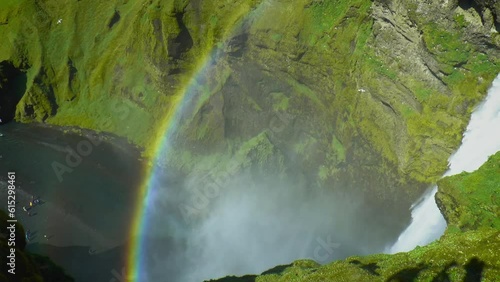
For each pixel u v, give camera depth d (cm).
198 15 7738
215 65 7662
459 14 5250
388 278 3509
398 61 5703
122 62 8769
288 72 7000
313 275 3831
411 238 5319
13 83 9200
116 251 6412
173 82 8106
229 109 7581
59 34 9312
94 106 8900
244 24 7219
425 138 5434
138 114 8512
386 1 5741
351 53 6266
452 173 5212
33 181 7569
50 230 6669
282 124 7212
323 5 6638
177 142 7894
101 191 7419
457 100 5269
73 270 6088
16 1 9481
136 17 8462
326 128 6762
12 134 8650
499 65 5147
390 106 5791
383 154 5878
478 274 3281
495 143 4869
